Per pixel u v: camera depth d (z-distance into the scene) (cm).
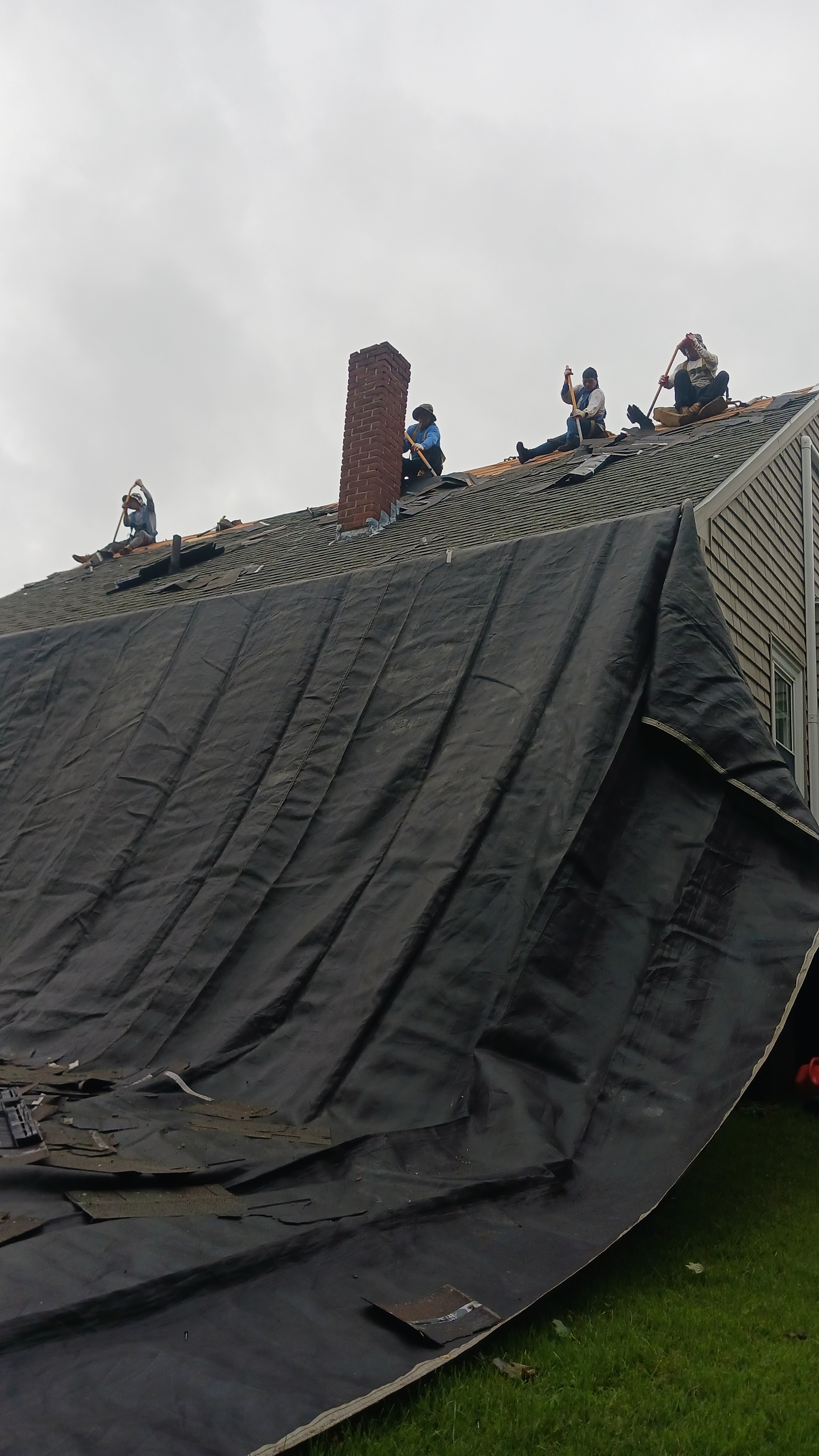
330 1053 512
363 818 636
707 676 596
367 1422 272
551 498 952
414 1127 464
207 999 583
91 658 925
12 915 734
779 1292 376
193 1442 243
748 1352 329
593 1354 319
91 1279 302
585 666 618
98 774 807
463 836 578
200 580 1125
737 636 816
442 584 749
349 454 1147
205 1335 292
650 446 1063
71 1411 248
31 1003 643
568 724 596
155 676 857
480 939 532
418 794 629
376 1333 306
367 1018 518
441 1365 295
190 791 736
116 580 1353
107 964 641
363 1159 431
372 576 798
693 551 646
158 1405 255
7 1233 327
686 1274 390
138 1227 342
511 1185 407
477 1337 310
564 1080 474
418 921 549
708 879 538
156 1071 539
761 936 507
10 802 849
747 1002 481
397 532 1037
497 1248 366
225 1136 448
